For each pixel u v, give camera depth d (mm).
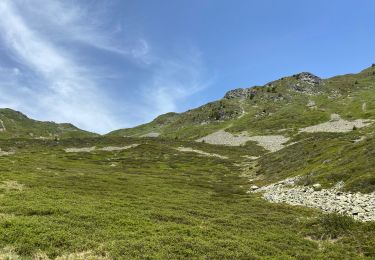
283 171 64625
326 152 62125
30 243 18172
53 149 143875
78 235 20281
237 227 27484
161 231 22656
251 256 18688
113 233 21297
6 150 137875
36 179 48969
